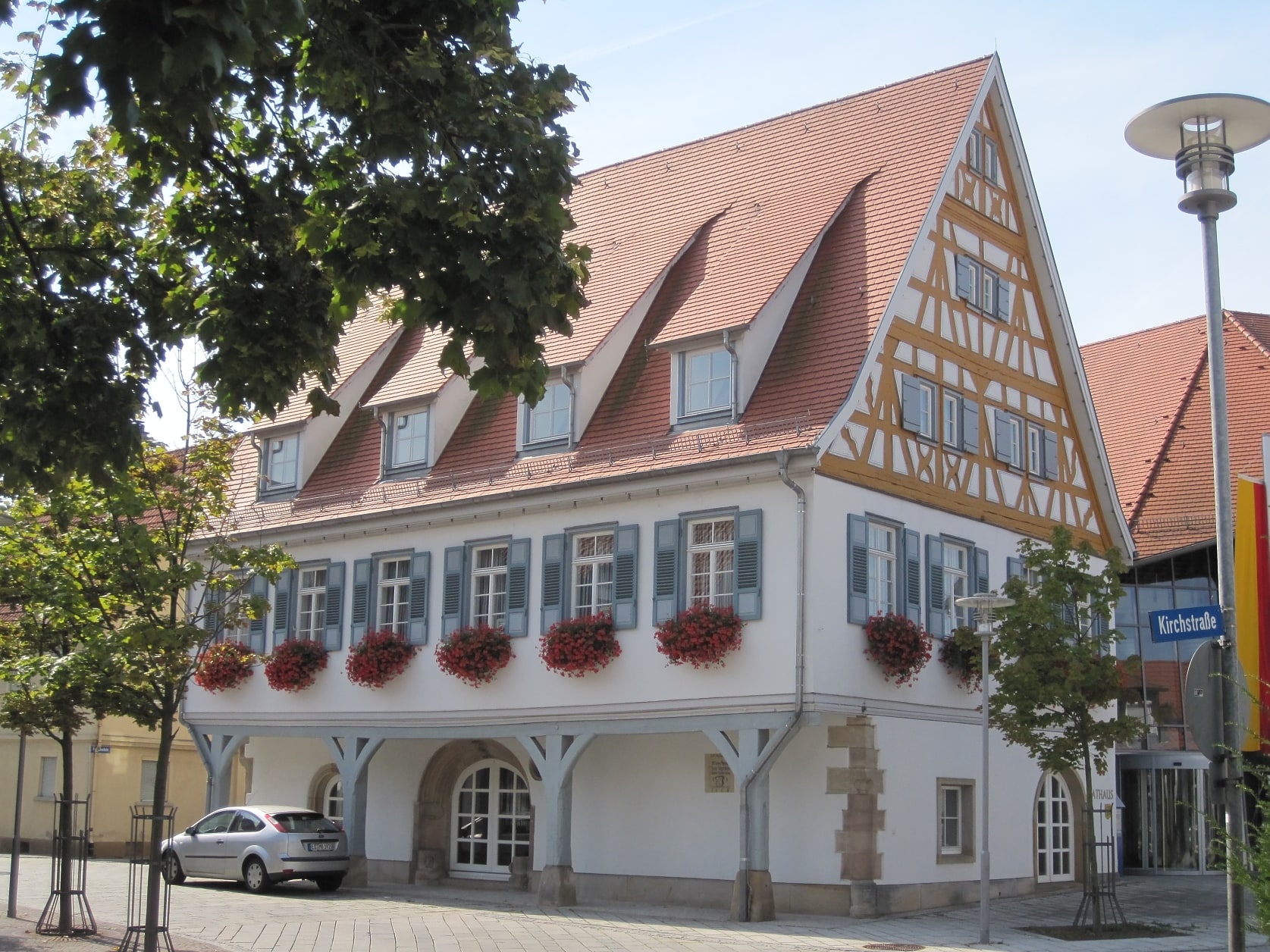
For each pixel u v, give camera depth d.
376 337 29.70
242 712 27.72
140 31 6.81
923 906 21.25
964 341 23.86
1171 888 25.16
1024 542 19.97
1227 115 10.05
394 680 25.17
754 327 21.88
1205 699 9.48
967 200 24.28
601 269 26.53
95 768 34.38
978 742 23.09
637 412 23.17
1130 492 32.56
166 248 11.06
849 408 20.69
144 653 15.04
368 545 26.23
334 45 9.66
